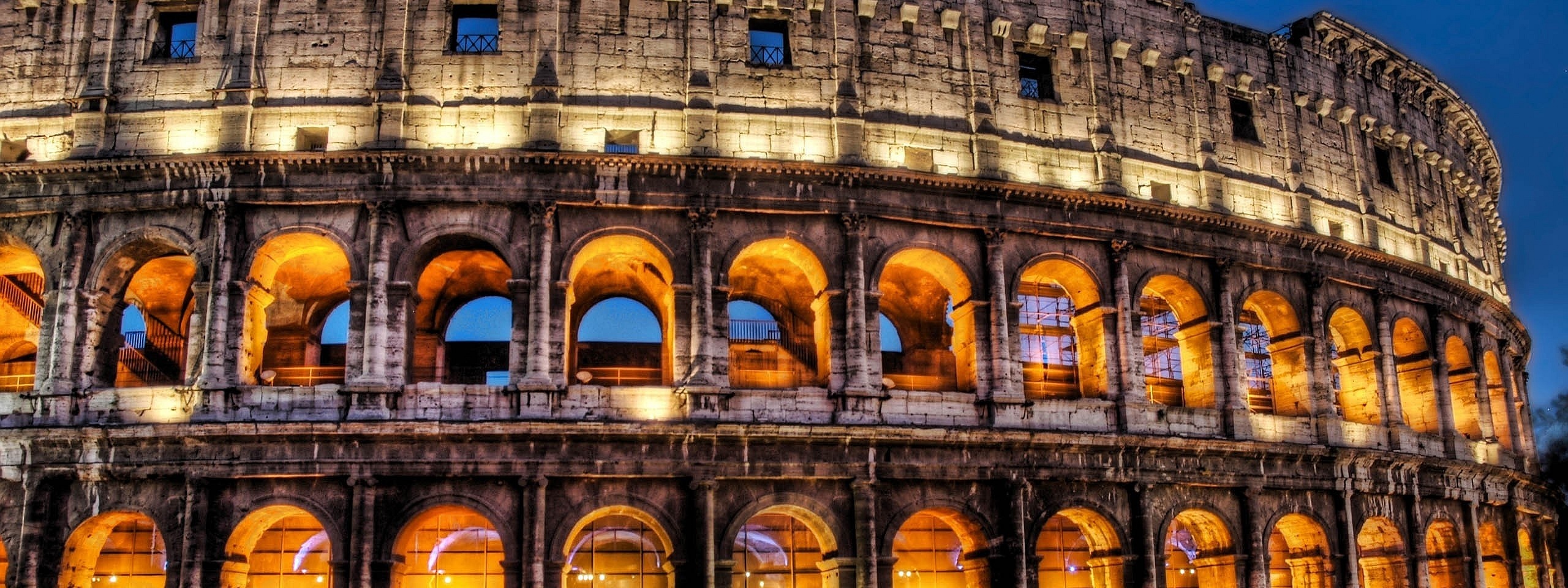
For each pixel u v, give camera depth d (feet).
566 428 155.84
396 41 171.42
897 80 182.50
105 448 155.63
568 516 157.58
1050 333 210.79
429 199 164.25
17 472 155.94
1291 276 201.87
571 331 191.01
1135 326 184.55
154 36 173.37
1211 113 203.31
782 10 181.06
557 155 164.14
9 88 171.01
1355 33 224.53
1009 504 169.89
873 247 174.60
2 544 162.81
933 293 203.92
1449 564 211.82
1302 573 196.75
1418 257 225.56
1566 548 253.24
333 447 155.33
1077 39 194.90
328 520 154.81
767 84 177.27
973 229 179.83
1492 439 228.63
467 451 156.46
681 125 172.35
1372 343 209.97
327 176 164.35
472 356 194.70
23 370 190.39
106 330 165.68
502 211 166.20
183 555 152.15
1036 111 189.26
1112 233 185.57
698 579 157.17
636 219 168.55
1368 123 223.71
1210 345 191.52
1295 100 214.28
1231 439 183.52
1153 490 179.83
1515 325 252.42
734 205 169.78
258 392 158.81
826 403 167.53
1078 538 198.59
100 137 167.43
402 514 155.33
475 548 175.73
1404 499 203.72
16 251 170.30
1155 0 204.13
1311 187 210.59
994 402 173.17
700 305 165.78
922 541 189.16
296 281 185.68
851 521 164.76
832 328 170.40
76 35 172.76
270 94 169.58
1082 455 174.70
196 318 161.17
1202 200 196.54
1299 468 189.98
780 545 183.93
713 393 162.91
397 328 161.17
